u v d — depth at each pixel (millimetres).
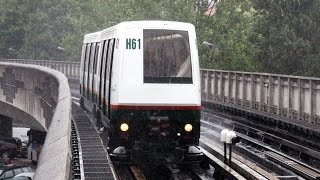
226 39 37469
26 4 72750
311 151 14805
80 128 16250
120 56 13656
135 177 12836
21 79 33531
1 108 39656
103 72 15891
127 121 13547
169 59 13742
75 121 17984
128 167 14211
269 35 34625
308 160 15367
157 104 13594
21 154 53250
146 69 13625
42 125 28359
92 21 56031
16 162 50062
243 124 21406
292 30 33000
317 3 33812
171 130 13703
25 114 33906
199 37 38375
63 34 69562
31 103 31281
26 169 38406
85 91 21750
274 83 21859
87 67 21094
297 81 19453
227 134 12711
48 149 7703
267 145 17297
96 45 18312
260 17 35406
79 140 13781
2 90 38250
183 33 13898
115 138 13656
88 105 20672
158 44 13750
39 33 70625
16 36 75125
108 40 15367
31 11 72812
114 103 13602
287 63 33219
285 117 20141
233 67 35875
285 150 16688
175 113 13680
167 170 14000
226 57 37125
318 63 32219
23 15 73375
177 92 13680
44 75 27172
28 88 31859
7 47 75750
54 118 11180
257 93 23891
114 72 13828
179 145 13844
